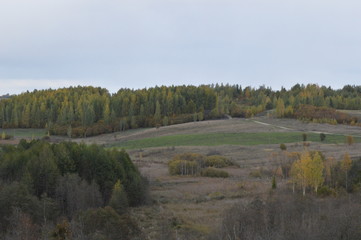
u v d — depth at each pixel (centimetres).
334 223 2138
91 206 3684
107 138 12662
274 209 2644
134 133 13075
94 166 4491
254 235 2138
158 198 4706
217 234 2386
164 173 6906
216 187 5372
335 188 4438
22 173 3994
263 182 5606
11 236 2303
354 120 12612
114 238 2302
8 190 3116
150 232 2894
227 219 2539
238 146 9150
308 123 12369
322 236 1969
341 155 7200
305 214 2486
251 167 7188
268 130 11262
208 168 6775
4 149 5166
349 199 3203
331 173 4912
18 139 11712
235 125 12400
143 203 4425
